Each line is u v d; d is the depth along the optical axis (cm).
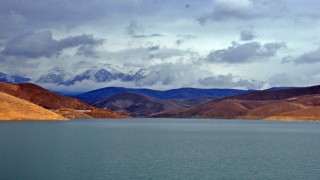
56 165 5281
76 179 4500
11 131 11019
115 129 14800
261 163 5772
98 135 10900
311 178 4706
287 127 17862
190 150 7438
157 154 6725
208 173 4962
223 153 6994
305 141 9769
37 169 4975
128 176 4716
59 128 13138
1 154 6212
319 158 6350
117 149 7381
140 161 5847
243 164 5672
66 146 7550
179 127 18012
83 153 6588
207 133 13238
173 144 8694
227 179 4634
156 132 13575
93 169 5088
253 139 10469
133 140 9662
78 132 11656
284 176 4819
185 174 4888
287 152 7219
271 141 9788
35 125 14238
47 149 6956
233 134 12662
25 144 7688
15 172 4766
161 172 4991
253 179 4638
